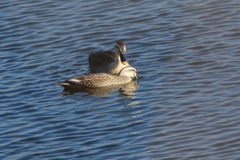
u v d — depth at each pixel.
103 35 22.78
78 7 26.17
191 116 14.33
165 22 23.58
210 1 25.64
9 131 13.99
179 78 17.61
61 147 12.89
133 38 22.25
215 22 23.03
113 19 24.36
